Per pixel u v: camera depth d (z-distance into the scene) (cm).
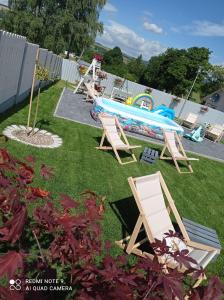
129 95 2111
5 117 879
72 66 2395
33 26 3466
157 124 1317
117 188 673
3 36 766
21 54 995
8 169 257
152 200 495
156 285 202
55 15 3675
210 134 1903
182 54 5356
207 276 461
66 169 675
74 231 238
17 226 175
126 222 546
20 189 264
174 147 1014
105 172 740
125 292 182
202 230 491
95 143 934
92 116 1291
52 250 240
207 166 1156
